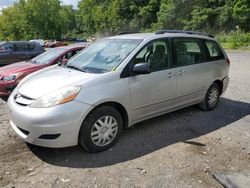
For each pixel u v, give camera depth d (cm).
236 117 588
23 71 732
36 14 6725
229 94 794
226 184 344
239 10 4156
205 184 345
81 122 388
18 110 390
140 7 7031
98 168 375
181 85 525
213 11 4853
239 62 1683
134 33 554
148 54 473
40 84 415
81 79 405
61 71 463
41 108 373
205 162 396
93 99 393
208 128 523
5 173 361
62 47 866
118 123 434
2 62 1373
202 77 573
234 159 408
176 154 418
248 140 473
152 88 470
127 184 341
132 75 440
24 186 335
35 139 377
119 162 392
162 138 473
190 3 5375
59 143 379
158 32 512
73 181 346
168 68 499
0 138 464
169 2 5941
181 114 595
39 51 1499
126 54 452
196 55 568
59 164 385
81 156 406
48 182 343
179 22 5538
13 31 6844
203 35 602
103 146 420
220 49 641
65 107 373
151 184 342
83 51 533
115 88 418
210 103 620
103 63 456
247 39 3188
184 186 340
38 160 395
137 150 428
